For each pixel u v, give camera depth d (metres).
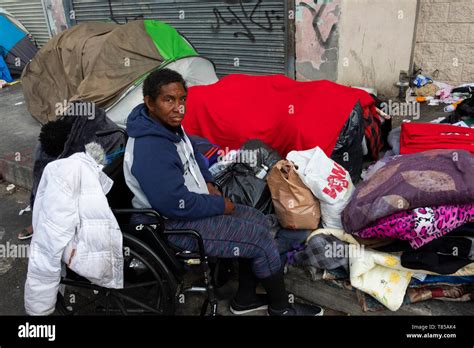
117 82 4.53
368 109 3.52
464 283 2.37
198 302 2.77
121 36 4.68
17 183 4.49
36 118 5.26
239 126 3.38
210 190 2.60
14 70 7.99
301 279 2.67
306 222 2.61
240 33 5.47
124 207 2.34
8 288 3.04
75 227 2.04
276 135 3.28
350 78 4.91
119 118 4.45
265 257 2.28
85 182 2.04
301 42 4.97
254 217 2.35
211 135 3.54
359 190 2.53
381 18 4.66
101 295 2.42
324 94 3.29
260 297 2.60
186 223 2.24
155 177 2.04
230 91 3.63
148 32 4.80
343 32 4.67
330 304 2.61
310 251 2.57
